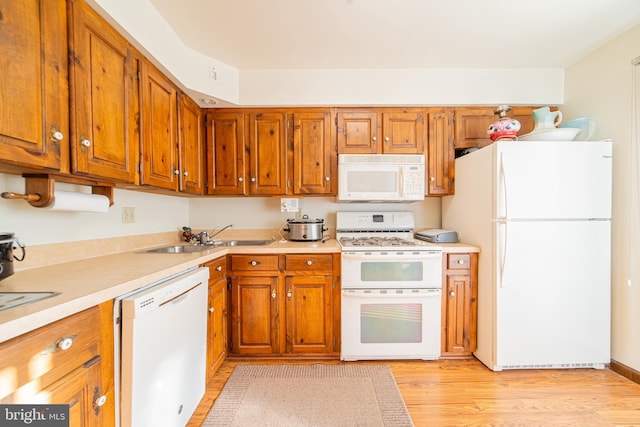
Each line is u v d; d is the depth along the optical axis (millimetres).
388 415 1437
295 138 2230
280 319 1967
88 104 1078
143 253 1669
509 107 2031
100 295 848
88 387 813
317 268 1962
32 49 857
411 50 1954
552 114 1942
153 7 1476
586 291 1789
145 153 1459
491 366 1846
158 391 1064
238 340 1964
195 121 2096
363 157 2191
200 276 1415
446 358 2008
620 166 1797
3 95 774
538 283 1788
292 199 2398
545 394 1611
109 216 1638
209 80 1987
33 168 917
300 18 1608
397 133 2250
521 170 1771
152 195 2049
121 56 1279
